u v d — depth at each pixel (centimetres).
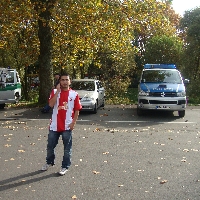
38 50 2366
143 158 740
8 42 2356
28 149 816
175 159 734
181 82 1479
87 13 1482
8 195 517
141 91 1422
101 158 737
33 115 1447
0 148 824
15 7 1562
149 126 1198
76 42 2009
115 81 2786
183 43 3569
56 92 623
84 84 1616
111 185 565
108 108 1744
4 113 1506
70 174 623
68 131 622
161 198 509
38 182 577
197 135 1022
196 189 549
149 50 3544
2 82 1639
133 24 1733
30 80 2945
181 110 1402
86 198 507
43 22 1662
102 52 2630
